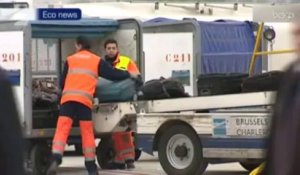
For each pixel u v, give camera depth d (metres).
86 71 38.72
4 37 39.38
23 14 48.19
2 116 11.05
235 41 57.12
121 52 46.53
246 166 42.47
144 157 52.88
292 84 11.94
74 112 38.69
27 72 38.69
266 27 57.12
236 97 37.47
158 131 39.69
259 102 36.62
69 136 42.34
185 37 54.25
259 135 35.94
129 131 43.03
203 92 41.06
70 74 38.75
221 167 46.00
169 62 55.00
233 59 56.81
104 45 45.47
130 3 86.31
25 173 11.35
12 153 11.07
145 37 55.94
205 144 37.78
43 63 48.06
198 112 38.81
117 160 44.34
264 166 12.51
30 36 38.97
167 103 39.81
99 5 84.50
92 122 40.12
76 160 50.94
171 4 89.56
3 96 11.09
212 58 55.22
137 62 45.88
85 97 38.56
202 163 38.09
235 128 36.72
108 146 44.84
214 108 38.19
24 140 11.47
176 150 39.03
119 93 41.47
